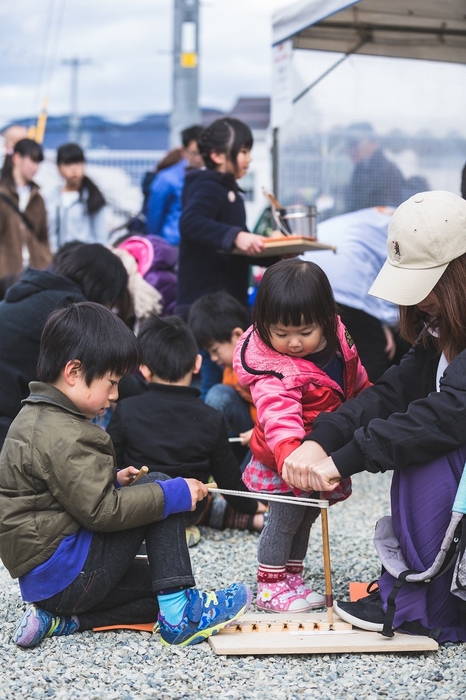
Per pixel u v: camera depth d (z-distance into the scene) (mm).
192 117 10438
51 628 2217
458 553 2100
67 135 18250
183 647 2193
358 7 4430
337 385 2500
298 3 4551
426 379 2391
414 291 2199
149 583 2307
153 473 2391
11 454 2162
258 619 2354
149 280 4703
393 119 4984
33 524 2141
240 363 2486
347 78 4863
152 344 3199
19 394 3312
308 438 2297
